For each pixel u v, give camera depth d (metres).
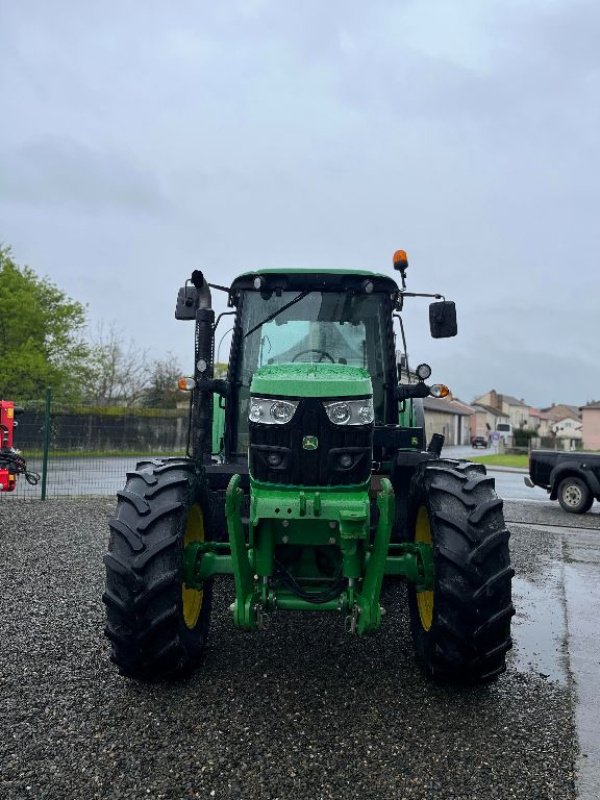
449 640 3.25
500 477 22.52
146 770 2.59
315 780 2.56
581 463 12.02
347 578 3.34
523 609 5.26
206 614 3.84
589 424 68.12
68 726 2.93
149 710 3.10
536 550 7.86
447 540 3.29
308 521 3.30
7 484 9.70
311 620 4.64
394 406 4.93
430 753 2.79
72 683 3.39
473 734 2.98
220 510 4.51
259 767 2.63
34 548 6.83
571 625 4.84
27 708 3.09
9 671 3.54
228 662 3.78
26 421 14.27
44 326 25.03
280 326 4.89
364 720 3.07
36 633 4.14
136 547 3.21
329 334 4.88
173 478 3.54
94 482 13.58
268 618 4.66
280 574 3.42
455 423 80.75
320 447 3.27
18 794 2.42
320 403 3.28
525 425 125.19
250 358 4.89
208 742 2.82
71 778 2.53
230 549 3.57
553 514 11.95
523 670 3.87
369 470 3.36
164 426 18.62
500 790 2.54
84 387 28.52
